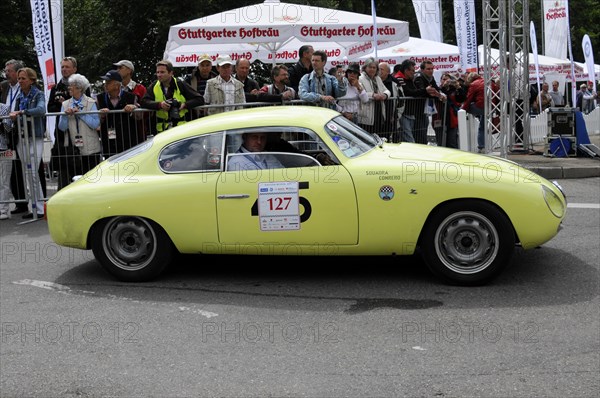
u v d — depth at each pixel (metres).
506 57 14.38
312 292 5.91
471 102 14.48
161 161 6.21
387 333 4.93
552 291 5.70
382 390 4.04
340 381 4.18
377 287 5.96
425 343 4.72
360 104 9.84
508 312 5.25
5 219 9.65
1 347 4.94
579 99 23.94
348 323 5.16
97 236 6.29
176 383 4.24
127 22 30.08
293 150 6.00
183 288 6.15
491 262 5.76
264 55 15.02
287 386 4.14
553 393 3.92
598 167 12.05
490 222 5.71
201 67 9.92
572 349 4.53
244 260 6.96
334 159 5.92
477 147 14.18
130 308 5.68
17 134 9.51
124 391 4.16
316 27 11.70
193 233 6.08
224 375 4.33
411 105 10.92
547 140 13.93
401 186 5.75
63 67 9.79
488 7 13.24
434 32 20.19
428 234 5.83
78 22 32.59
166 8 27.47
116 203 6.14
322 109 6.66
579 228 7.93
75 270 6.90
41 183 9.67
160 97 9.14
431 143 12.68
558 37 20.17
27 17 30.48
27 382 4.35
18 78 9.26
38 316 5.57
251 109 6.60
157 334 5.08
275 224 5.93
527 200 5.68
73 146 9.23
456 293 5.72
